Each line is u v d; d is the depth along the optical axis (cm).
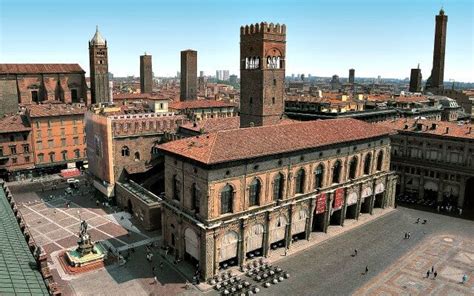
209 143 6719
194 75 19500
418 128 10631
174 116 11544
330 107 14325
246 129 7362
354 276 6712
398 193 11088
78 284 6378
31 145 12544
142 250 7631
